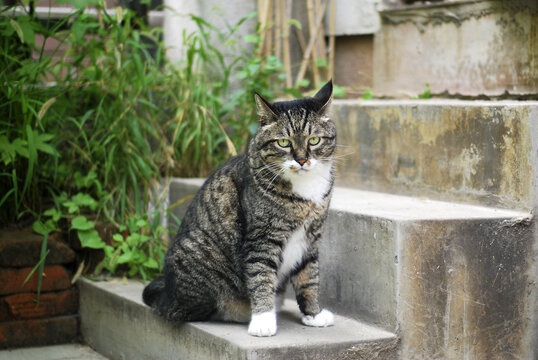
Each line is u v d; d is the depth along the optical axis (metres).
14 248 2.29
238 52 2.79
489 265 1.96
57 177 2.48
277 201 1.86
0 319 2.30
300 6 2.85
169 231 2.41
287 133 1.85
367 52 2.79
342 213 2.02
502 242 1.97
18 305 2.31
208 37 2.66
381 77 2.75
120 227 2.33
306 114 1.87
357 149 2.39
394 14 2.67
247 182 1.89
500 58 2.37
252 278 1.88
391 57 2.71
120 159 2.45
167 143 2.63
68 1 2.34
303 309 1.94
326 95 1.91
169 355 2.01
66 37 2.56
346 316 2.02
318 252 1.97
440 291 1.92
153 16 2.90
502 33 2.36
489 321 1.97
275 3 2.80
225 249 1.92
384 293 1.92
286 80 2.79
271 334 1.85
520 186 2.00
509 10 2.33
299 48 2.87
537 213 1.99
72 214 2.40
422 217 1.92
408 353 1.90
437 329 1.93
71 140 2.50
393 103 2.29
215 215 1.93
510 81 2.34
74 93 2.52
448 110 2.13
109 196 2.39
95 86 2.50
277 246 1.88
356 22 2.79
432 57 2.57
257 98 1.89
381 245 1.92
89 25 2.46
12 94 2.33
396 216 1.93
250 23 2.79
